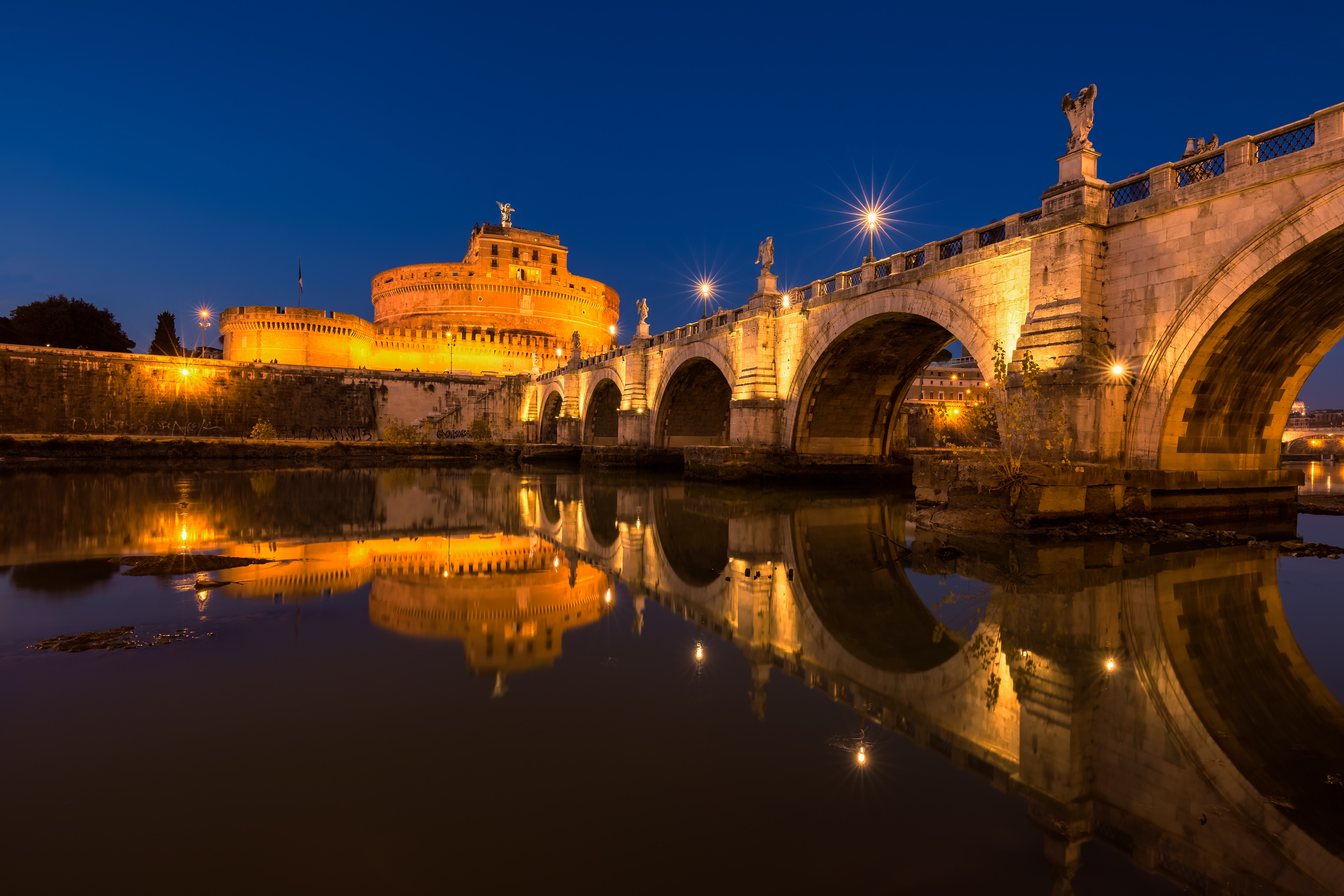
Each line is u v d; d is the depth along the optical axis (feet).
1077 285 58.39
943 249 77.36
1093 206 58.65
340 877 11.68
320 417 231.09
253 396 218.79
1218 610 31.22
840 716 19.24
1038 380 59.26
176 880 11.55
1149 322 55.72
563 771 15.69
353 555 44.39
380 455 195.31
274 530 55.62
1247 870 12.41
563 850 12.61
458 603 31.96
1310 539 52.47
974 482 56.39
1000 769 16.25
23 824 13.16
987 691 21.38
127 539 48.96
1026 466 52.90
